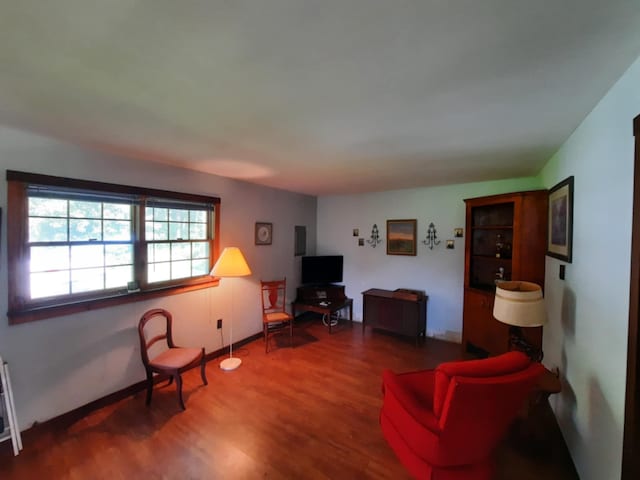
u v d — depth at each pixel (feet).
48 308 6.83
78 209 7.48
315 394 8.52
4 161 6.16
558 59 3.61
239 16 2.85
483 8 2.75
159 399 8.24
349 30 3.06
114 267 8.23
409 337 13.44
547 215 8.87
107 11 2.79
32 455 6.12
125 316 8.38
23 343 6.57
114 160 7.98
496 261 11.43
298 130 6.16
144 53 3.48
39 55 3.52
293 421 7.25
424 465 4.75
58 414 7.07
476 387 4.14
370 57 3.56
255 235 12.87
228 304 11.62
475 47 3.36
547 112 5.23
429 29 3.04
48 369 6.93
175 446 6.37
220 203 11.16
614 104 4.32
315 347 12.17
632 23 2.93
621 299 4.15
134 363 8.58
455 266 12.93
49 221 6.97
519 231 9.33
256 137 6.62
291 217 15.14
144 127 6.01
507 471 5.75
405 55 3.51
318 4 2.70
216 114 5.32
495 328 10.04
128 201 8.41
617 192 4.29
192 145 7.23
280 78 4.06
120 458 6.04
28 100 4.78
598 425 4.78
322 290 15.42
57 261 7.14
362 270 15.67
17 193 6.37
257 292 13.05
